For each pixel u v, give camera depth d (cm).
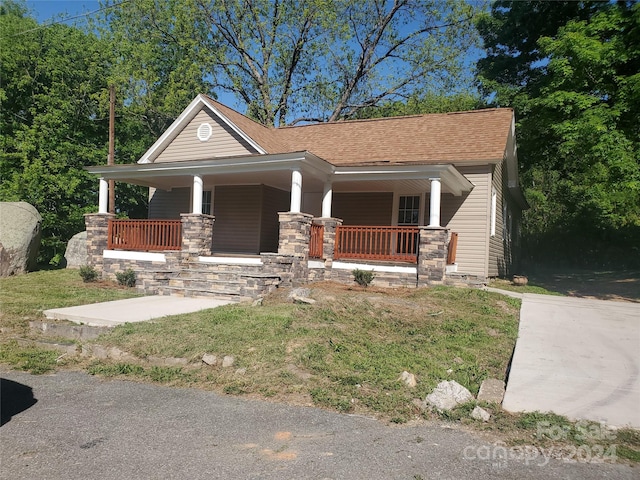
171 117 2589
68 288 1123
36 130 2034
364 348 648
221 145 1479
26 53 2062
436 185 1102
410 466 353
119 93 2297
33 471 339
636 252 2436
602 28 1391
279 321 725
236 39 3011
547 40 1480
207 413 462
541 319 836
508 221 1831
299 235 1076
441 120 1576
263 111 3031
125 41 2517
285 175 1304
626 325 798
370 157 1420
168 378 564
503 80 2325
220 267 1097
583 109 1370
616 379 554
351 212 1516
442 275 1076
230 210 1559
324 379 543
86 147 2184
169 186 1661
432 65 2950
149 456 366
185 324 728
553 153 2041
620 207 2244
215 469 345
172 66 2753
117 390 532
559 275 2052
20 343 716
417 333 740
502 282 1366
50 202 2086
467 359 637
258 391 521
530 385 534
